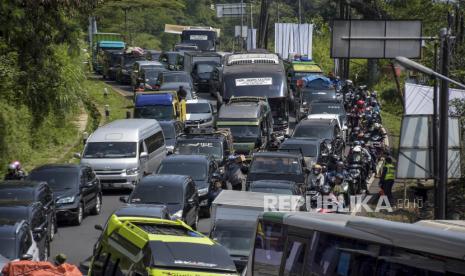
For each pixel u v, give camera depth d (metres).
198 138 77.75
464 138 64.69
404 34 63.09
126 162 72.50
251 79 106.56
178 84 121.56
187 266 33.25
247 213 45.59
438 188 45.91
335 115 97.19
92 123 108.56
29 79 93.38
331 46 63.81
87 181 62.75
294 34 169.75
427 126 52.78
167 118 95.81
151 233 35.09
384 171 64.12
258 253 30.80
